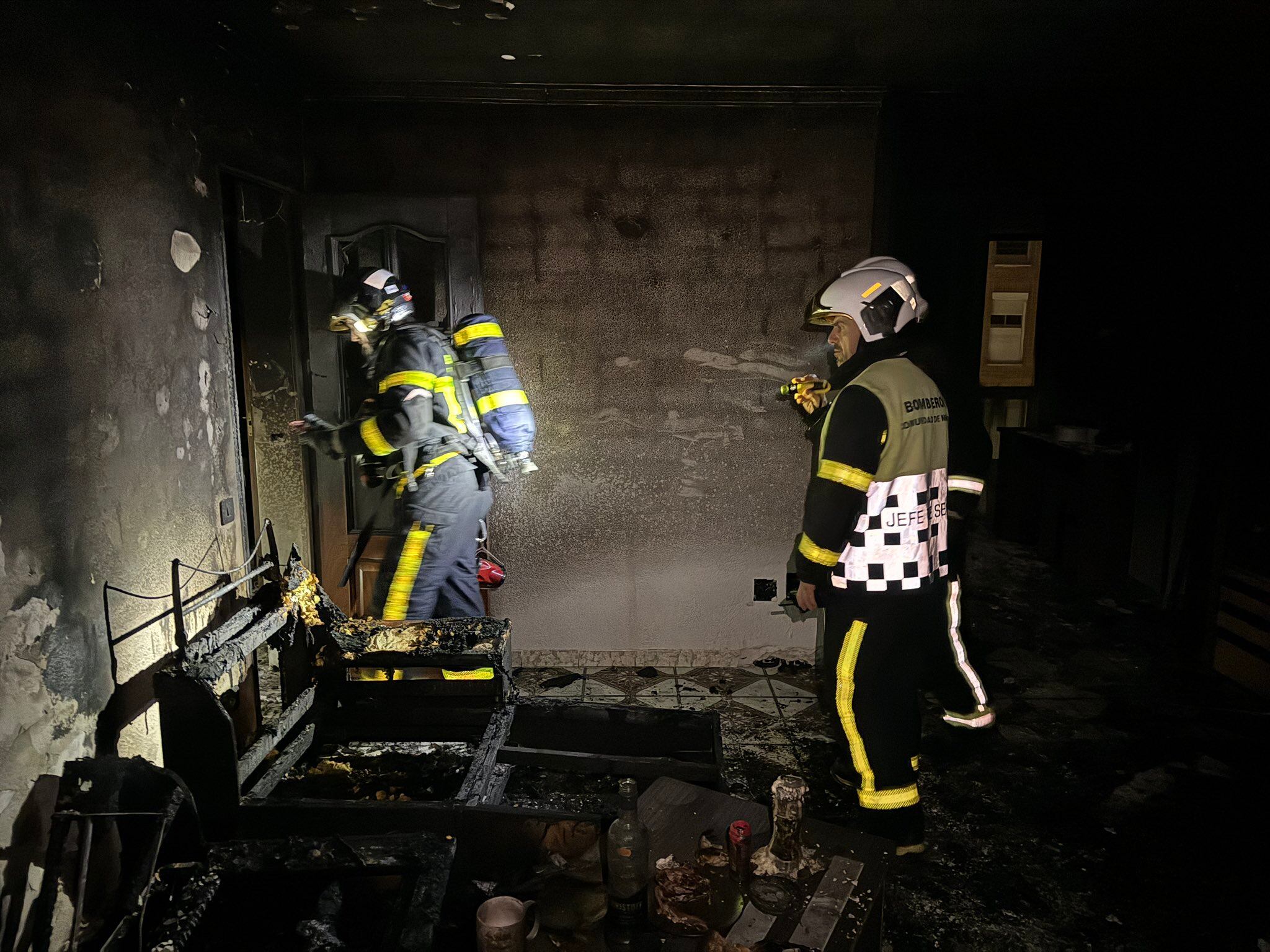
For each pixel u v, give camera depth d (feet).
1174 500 15.49
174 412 7.94
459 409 10.27
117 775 5.92
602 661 12.60
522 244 11.57
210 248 8.68
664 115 11.34
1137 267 16.67
